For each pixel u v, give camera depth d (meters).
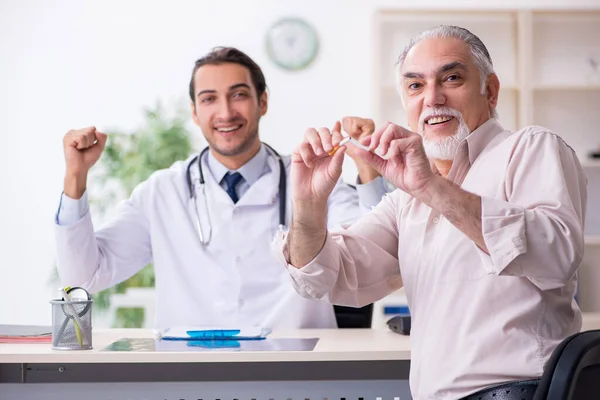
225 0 4.60
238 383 1.77
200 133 4.59
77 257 2.29
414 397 1.51
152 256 2.59
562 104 4.44
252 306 2.46
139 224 2.53
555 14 4.40
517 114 4.39
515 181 1.41
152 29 4.62
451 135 1.57
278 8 4.59
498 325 1.39
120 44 4.63
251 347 1.79
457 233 1.46
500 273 1.31
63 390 1.78
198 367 1.76
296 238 1.58
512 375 1.37
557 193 1.36
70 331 1.75
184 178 2.57
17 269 4.61
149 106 4.61
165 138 4.51
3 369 1.76
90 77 4.62
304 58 4.56
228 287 2.47
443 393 1.43
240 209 2.52
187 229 2.51
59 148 4.63
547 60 4.46
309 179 1.53
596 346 1.17
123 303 4.36
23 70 4.63
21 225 4.62
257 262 2.48
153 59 4.61
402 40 4.40
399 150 1.34
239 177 2.56
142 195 2.55
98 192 4.51
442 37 1.59
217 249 2.48
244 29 4.60
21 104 4.62
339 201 2.54
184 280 2.49
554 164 1.39
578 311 1.48
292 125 4.57
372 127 2.37
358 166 2.42
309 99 4.57
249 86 2.49
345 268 1.66
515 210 1.31
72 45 4.63
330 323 2.46
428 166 1.34
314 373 1.76
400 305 4.06
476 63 1.59
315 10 4.58
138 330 2.22
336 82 4.57
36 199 4.62
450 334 1.43
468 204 1.33
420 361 1.48
